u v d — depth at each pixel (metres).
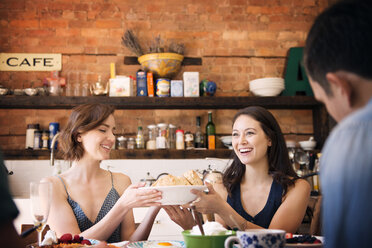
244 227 1.36
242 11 3.99
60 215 1.65
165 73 3.60
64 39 3.81
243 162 1.79
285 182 1.74
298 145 3.85
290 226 1.66
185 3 3.95
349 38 0.61
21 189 3.51
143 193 1.30
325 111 3.70
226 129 3.81
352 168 0.53
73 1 3.87
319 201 2.12
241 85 3.89
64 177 1.79
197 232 1.06
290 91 3.80
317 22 0.66
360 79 0.60
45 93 3.51
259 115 1.81
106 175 1.89
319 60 0.64
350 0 0.64
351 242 0.52
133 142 3.57
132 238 1.60
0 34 3.76
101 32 3.85
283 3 4.03
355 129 0.55
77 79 3.75
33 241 1.66
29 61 3.74
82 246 1.06
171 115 3.80
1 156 0.68
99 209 1.78
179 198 1.29
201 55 3.90
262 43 3.97
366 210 0.51
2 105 3.48
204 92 3.62
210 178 1.91
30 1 3.83
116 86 3.53
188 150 3.54
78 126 1.75
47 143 3.51
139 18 3.89
